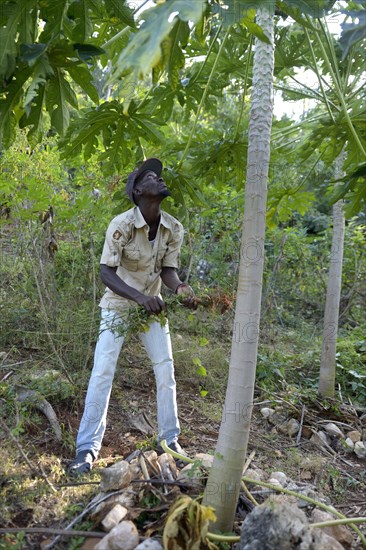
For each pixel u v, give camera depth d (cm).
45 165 443
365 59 423
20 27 246
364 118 369
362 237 762
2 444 302
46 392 365
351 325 803
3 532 234
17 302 460
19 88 253
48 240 425
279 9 281
